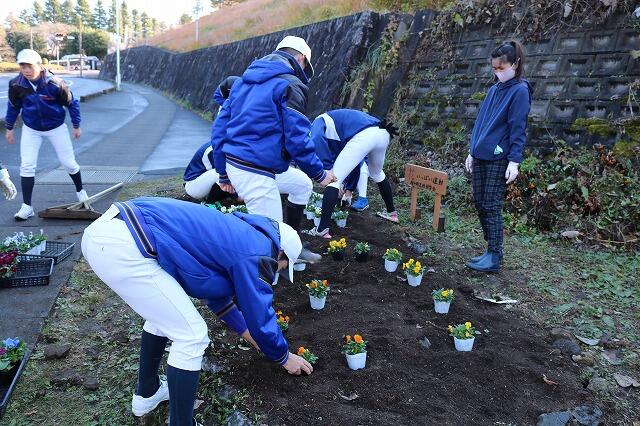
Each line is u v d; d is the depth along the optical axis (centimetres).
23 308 378
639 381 321
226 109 388
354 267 468
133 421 273
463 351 338
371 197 702
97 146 1193
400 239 545
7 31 8425
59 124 578
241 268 232
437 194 563
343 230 564
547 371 323
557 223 562
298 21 1700
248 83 373
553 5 686
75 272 441
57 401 287
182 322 233
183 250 227
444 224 580
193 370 235
